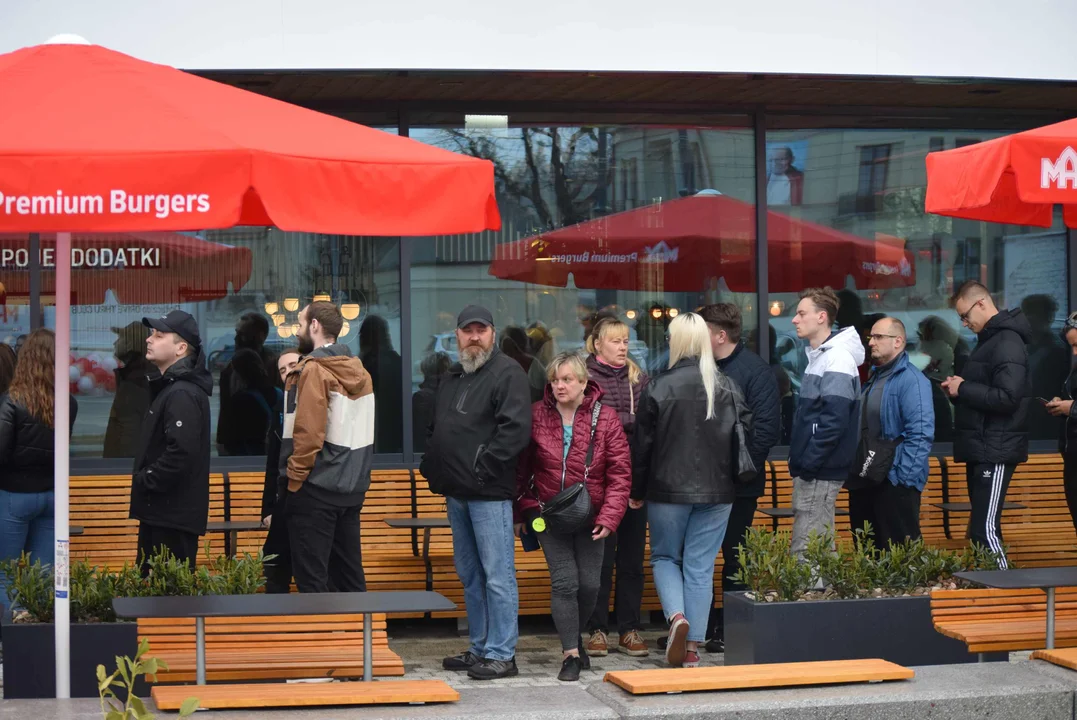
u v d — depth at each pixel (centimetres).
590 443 691
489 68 823
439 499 891
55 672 538
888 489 746
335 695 464
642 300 945
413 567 854
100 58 505
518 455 683
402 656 784
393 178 453
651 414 699
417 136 914
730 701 472
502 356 691
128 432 888
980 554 657
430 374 917
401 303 909
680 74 847
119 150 421
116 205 420
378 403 909
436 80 851
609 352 766
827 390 714
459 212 461
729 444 697
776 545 637
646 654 771
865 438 742
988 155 563
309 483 680
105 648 538
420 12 816
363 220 448
